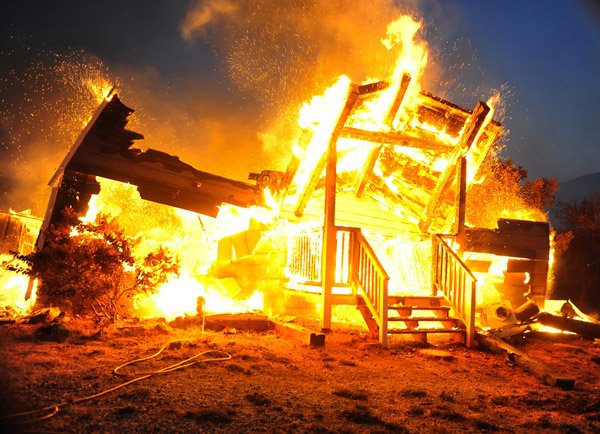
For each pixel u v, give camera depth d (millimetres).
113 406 4863
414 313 12117
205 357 7203
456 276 10688
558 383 7234
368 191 13789
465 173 12148
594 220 27422
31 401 4828
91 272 9523
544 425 5359
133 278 10445
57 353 6910
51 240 9562
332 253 10484
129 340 8180
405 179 13453
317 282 11305
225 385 5879
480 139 12945
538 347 10398
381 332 9461
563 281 27391
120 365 6398
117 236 9883
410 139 11523
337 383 6555
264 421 4805
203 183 12242
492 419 5484
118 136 11680
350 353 8586
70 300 9625
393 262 13641
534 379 7648
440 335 10914
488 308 12227
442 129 12219
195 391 5531
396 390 6449
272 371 6832
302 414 5098
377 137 11180
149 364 6574
